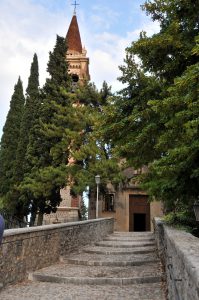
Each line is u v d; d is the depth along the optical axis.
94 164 26.50
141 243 18.31
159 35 10.00
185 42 9.49
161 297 8.17
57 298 8.16
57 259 12.96
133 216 35.56
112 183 27.78
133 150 10.55
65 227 14.04
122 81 11.66
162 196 9.62
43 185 25.94
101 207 35.50
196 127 7.64
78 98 29.56
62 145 26.56
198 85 6.62
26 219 30.41
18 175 30.05
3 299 7.90
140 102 11.35
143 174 11.66
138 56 10.66
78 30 54.03
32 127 28.45
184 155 8.12
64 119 27.06
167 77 10.52
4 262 8.63
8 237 8.80
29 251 10.29
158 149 9.25
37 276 10.10
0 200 29.45
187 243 4.60
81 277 10.01
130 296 8.40
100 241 19.97
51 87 28.77
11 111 38.34
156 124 9.88
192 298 3.04
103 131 11.38
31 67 35.78
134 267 12.06
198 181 8.80
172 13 9.49
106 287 9.45
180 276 4.09
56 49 30.12
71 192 27.55
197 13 9.12
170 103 7.82
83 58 45.66
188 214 10.55
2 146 37.78
